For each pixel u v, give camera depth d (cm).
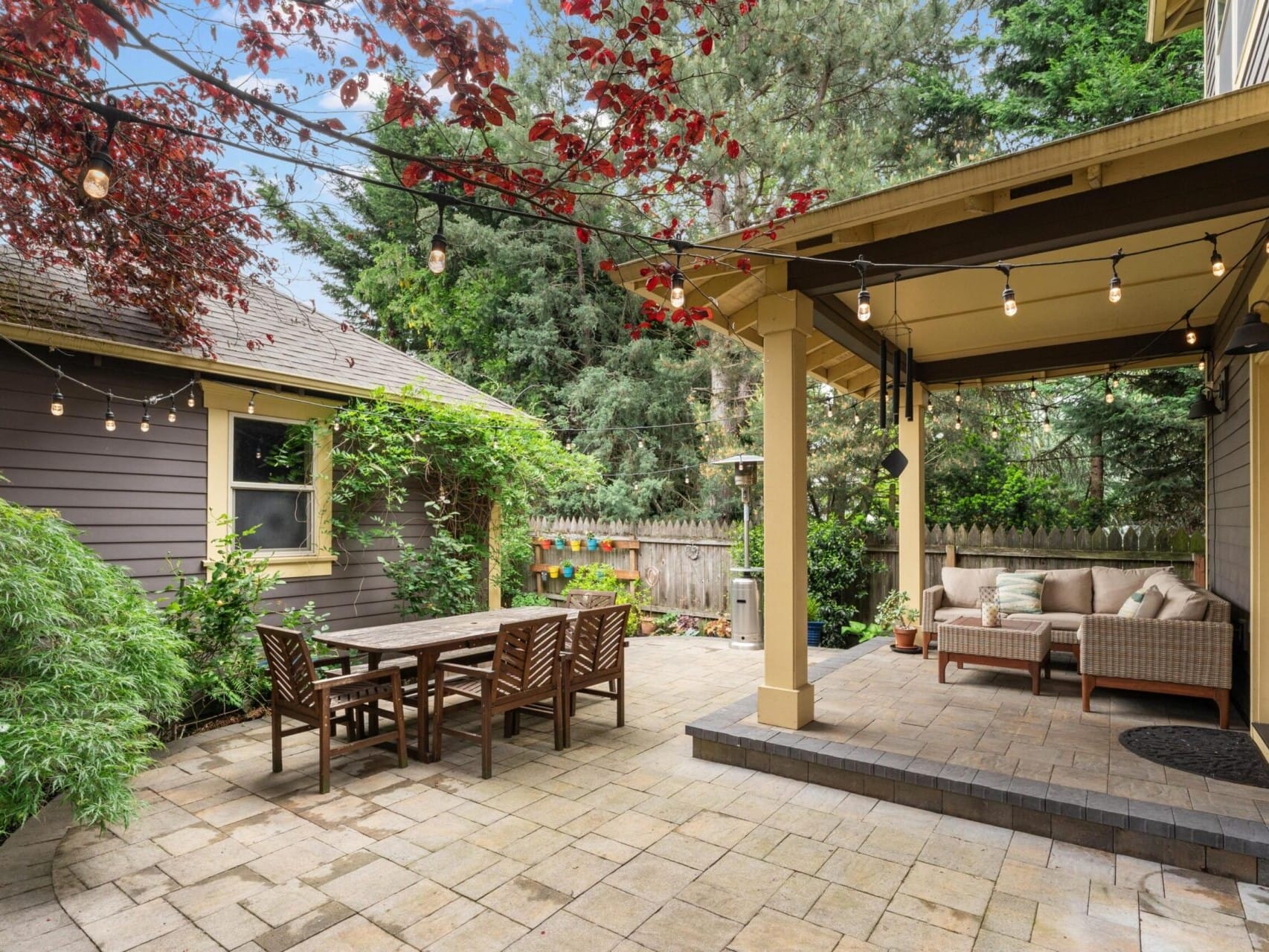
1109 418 1007
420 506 732
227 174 429
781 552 437
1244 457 461
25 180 370
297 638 388
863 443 950
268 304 710
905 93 1127
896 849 312
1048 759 375
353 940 248
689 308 427
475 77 279
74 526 477
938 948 241
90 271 455
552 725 509
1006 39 1200
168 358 503
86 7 202
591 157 298
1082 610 654
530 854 310
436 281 1569
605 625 493
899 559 783
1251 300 403
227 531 566
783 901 271
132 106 350
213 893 280
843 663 633
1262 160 292
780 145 957
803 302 436
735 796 374
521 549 1007
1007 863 299
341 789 388
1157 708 480
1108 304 510
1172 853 297
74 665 325
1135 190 319
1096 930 251
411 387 674
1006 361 668
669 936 249
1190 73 1080
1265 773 354
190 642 461
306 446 634
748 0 339
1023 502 1086
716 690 607
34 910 269
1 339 439
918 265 329
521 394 1488
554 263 1512
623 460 1412
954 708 479
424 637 453
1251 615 431
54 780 294
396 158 267
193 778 406
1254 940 244
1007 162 312
